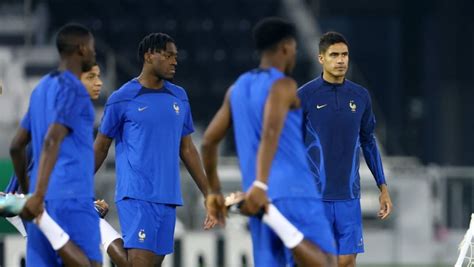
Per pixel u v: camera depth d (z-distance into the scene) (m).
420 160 91.25
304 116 28.83
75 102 22.47
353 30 96.56
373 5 93.94
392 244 60.47
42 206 21.92
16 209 21.80
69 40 22.92
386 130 90.31
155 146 28.56
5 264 44.12
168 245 29.12
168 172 28.69
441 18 91.94
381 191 30.05
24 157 23.98
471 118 91.81
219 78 84.56
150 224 28.58
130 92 28.62
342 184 28.86
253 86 21.70
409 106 93.19
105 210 29.36
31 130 23.27
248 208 21.08
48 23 83.44
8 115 68.44
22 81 70.81
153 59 28.44
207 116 84.50
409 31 93.69
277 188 21.72
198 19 84.81
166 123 28.59
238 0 84.81
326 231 22.00
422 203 60.50
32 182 23.14
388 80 95.75
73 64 22.98
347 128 28.83
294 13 84.19
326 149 28.70
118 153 29.02
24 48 76.44
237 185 58.84
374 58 96.31
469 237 27.33
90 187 23.11
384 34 96.38
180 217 56.84
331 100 28.77
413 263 60.50
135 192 28.52
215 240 51.91
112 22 84.25
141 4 84.56
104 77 78.69
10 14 82.88
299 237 21.48
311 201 21.91
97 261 23.38
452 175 60.97
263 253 22.16
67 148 22.77
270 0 84.50
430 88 92.56
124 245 28.78
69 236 22.88
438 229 60.66
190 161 29.52
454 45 91.62
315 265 21.61
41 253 23.31
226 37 84.75
